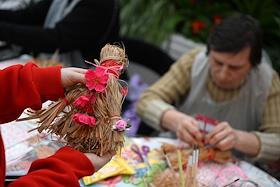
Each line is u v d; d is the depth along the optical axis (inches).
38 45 57.7
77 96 24.5
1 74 24.3
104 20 58.7
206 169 38.9
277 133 47.0
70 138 25.0
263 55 53.2
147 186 34.9
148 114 49.8
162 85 53.0
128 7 99.9
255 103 49.8
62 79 24.2
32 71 24.3
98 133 24.1
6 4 71.9
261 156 44.3
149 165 38.1
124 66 26.2
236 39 43.3
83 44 59.2
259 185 36.9
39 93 23.9
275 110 49.1
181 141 42.8
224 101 50.6
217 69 46.2
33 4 69.6
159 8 99.1
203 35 96.0
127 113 62.0
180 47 98.3
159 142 42.8
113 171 35.8
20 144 35.7
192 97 52.3
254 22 45.8
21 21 67.7
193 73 51.7
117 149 25.1
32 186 22.3
